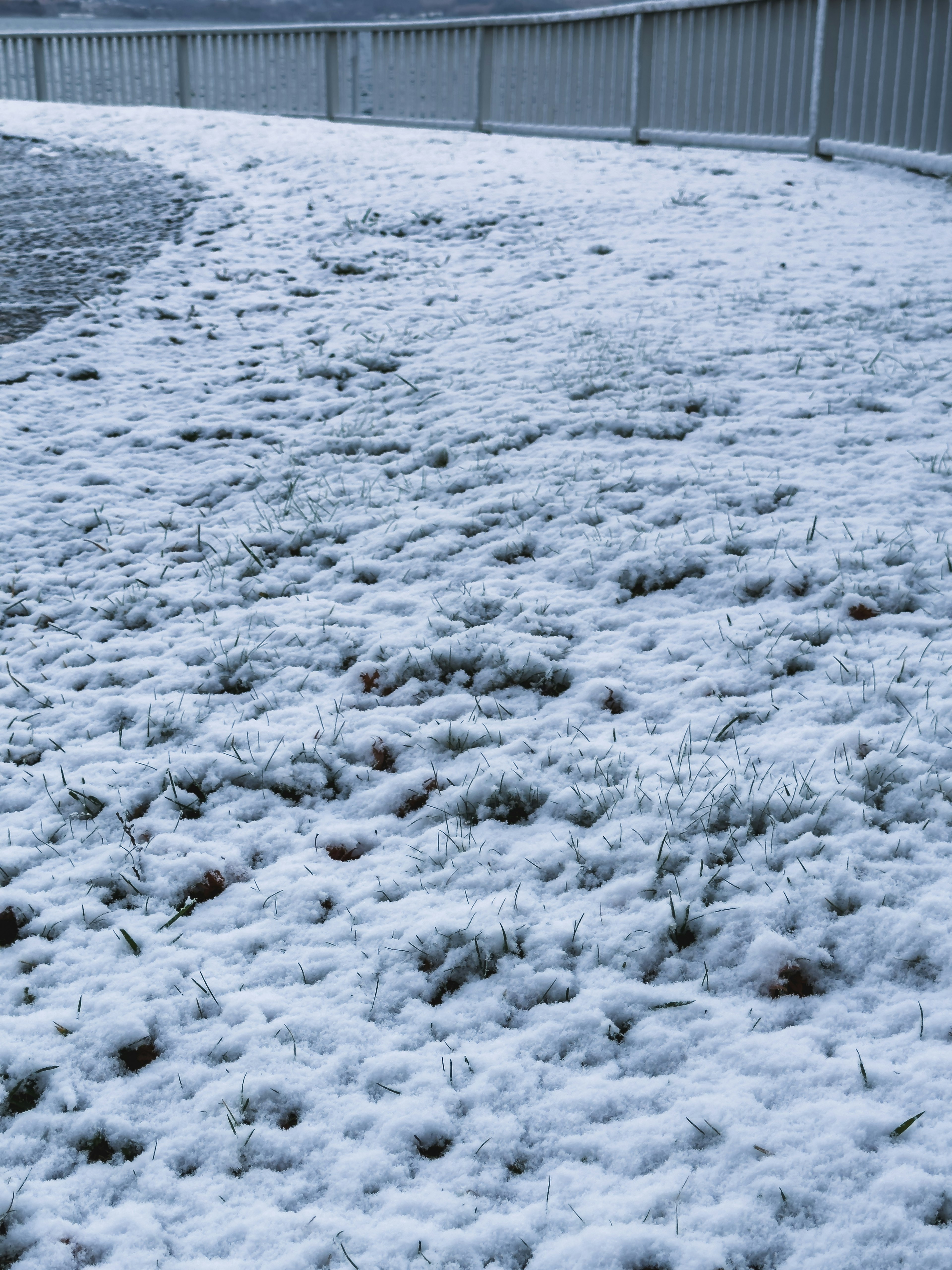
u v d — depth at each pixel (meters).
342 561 4.48
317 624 4.03
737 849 2.74
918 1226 1.81
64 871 2.90
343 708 3.56
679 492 4.60
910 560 3.93
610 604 3.98
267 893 2.79
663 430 5.15
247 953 2.61
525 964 2.49
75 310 7.42
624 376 5.72
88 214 9.49
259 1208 1.98
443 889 2.76
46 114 14.27
